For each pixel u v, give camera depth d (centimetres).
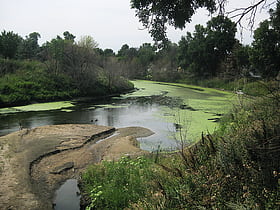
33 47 4106
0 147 902
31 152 862
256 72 2370
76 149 934
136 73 5162
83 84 2570
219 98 2466
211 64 3856
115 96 2758
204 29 3881
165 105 2064
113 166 621
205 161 402
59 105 2052
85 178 633
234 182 314
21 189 591
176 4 450
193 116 1538
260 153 322
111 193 482
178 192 332
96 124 1405
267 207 253
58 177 687
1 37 2830
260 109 570
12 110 1792
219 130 769
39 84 2319
